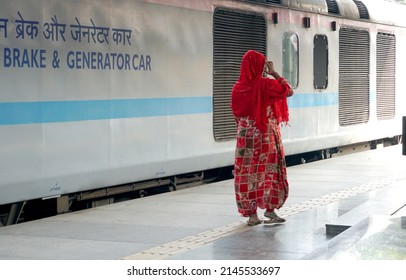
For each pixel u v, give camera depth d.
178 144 19.16
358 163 26.02
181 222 14.86
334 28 27.47
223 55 20.95
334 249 10.38
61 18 15.41
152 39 18.11
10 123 14.28
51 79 15.16
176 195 18.67
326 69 26.94
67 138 15.62
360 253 10.07
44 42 15.00
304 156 27.42
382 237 10.99
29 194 14.83
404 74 34.19
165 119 18.62
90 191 17.20
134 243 12.88
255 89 13.74
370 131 30.67
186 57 19.36
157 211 16.23
